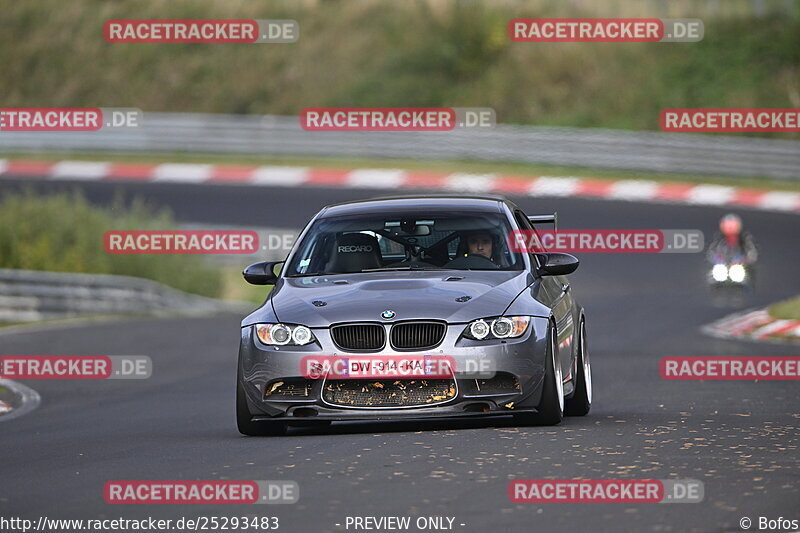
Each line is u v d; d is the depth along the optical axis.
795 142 150.62
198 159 153.62
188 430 37.06
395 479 25.80
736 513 21.95
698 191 129.50
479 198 38.59
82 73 184.50
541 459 27.72
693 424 33.88
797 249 105.94
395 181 138.88
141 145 157.12
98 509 23.92
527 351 32.56
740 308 80.12
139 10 189.38
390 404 32.41
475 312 32.66
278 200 130.12
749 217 119.31
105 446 33.69
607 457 27.88
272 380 32.78
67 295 88.31
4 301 87.44
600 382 48.06
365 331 32.53
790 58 161.38
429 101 169.25
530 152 144.88
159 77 182.00
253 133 154.25
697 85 160.75
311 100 173.38
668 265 102.50
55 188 138.38
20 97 183.12
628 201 127.69
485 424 34.50
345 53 179.12
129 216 104.06
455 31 176.12
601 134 141.88
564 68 168.25
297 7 187.25
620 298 88.31
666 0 170.88
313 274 35.78
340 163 149.25
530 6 175.50
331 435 33.28
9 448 34.31
